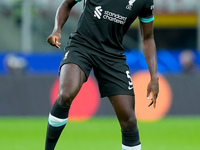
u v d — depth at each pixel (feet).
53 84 134.51
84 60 53.11
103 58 53.88
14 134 102.27
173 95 134.92
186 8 174.29
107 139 95.40
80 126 118.21
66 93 50.93
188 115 135.44
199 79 135.03
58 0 170.71
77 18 171.42
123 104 53.78
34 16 169.17
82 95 132.16
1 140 93.35
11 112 134.92
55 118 51.75
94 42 53.93
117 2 53.57
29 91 134.82
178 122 126.11
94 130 110.22
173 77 135.03
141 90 130.93
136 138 54.80
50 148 54.13
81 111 132.16
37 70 160.56
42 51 169.99
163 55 163.73
